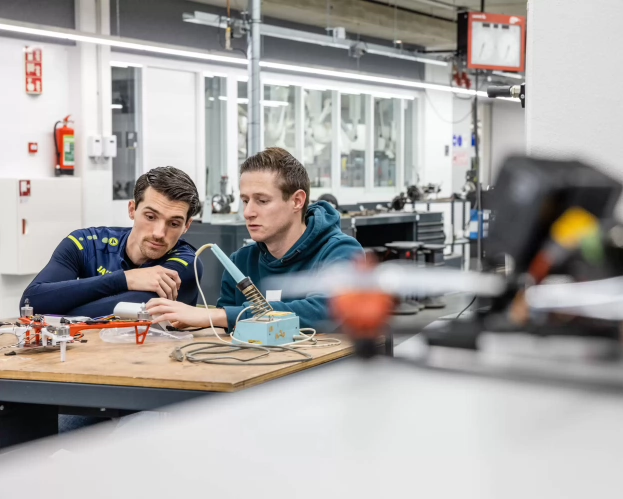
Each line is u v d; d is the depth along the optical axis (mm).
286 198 2287
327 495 296
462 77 9641
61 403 1696
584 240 419
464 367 373
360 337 394
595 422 328
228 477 310
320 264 2260
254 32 6648
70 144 7090
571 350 380
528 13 1548
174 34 8180
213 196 7340
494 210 437
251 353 1860
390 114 11812
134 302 2297
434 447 316
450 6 10531
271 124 9945
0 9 6602
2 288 6660
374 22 9812
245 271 2465
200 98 8570
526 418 333
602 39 1476
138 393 1635
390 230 9008
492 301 418
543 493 293
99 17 7285
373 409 344
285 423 345
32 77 6871
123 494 300
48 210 6777
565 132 1521
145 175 2518
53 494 299
